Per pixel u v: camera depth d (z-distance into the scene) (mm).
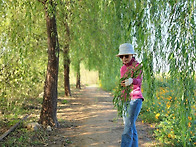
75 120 6129
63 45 7555
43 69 7543
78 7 4320
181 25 1706
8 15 4223
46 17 4992
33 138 4141
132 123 2754
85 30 4625
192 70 1683
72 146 3777
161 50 1844
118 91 2051
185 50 1665
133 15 1981
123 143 2762
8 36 4152
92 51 4777
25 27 3973
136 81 2018
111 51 4242
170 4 1791
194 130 3068
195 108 3152
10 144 3670
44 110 5164
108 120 5941
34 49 6066
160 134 3824
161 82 2205
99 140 4090
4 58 4473
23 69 5434
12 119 5676
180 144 3240
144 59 1746
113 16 2930
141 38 1758
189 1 1646
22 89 5797
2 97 5469
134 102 2729
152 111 5301
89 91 16969
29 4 3820
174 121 3703
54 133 4629
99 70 4828
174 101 2053
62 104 9398
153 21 1886
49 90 5168
